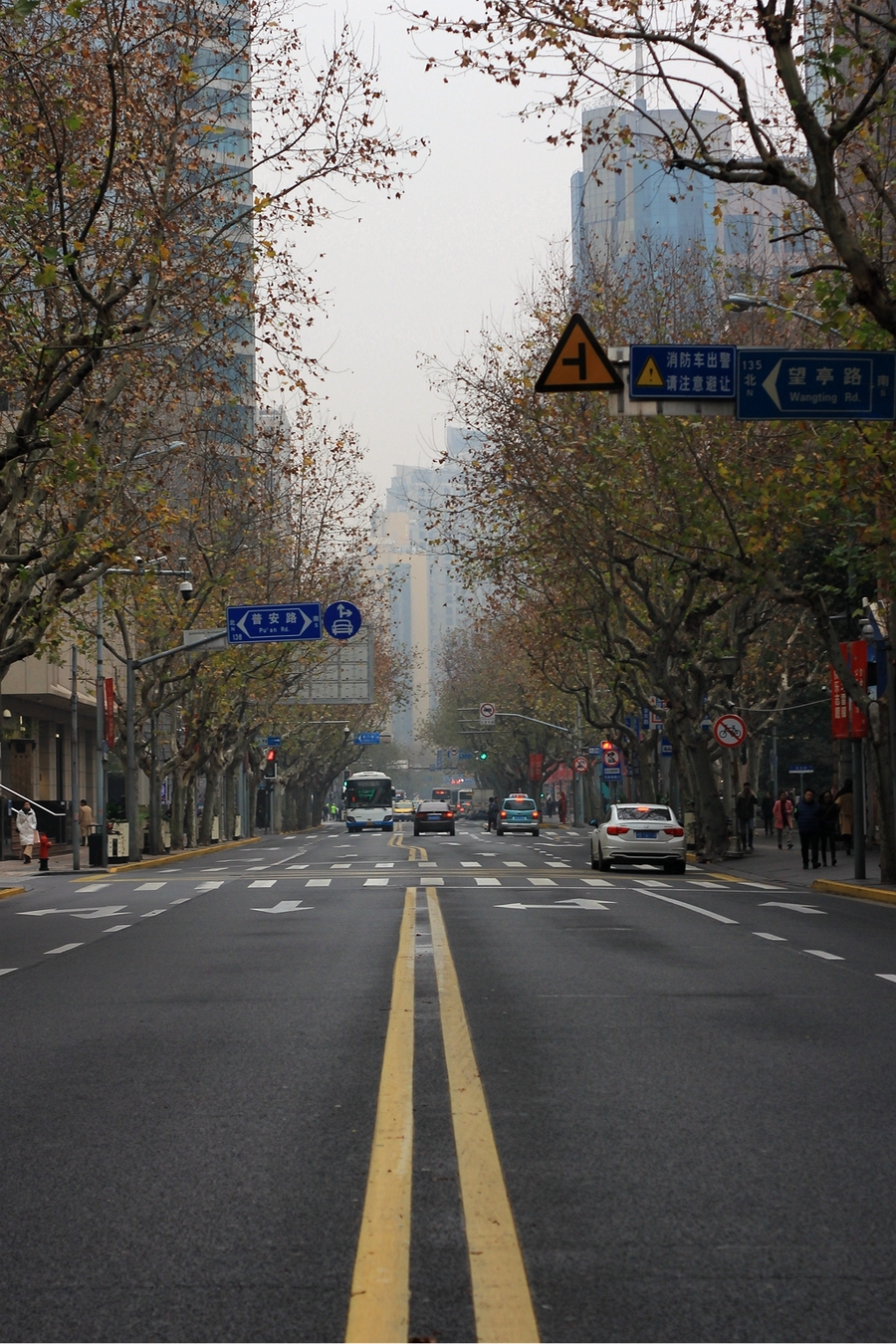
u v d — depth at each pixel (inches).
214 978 530.9
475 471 1558.8
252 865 1635.1
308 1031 399.9
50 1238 212.7
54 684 2033.7
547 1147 264.1
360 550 2285.9
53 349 786.2
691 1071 335.9
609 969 544.7
